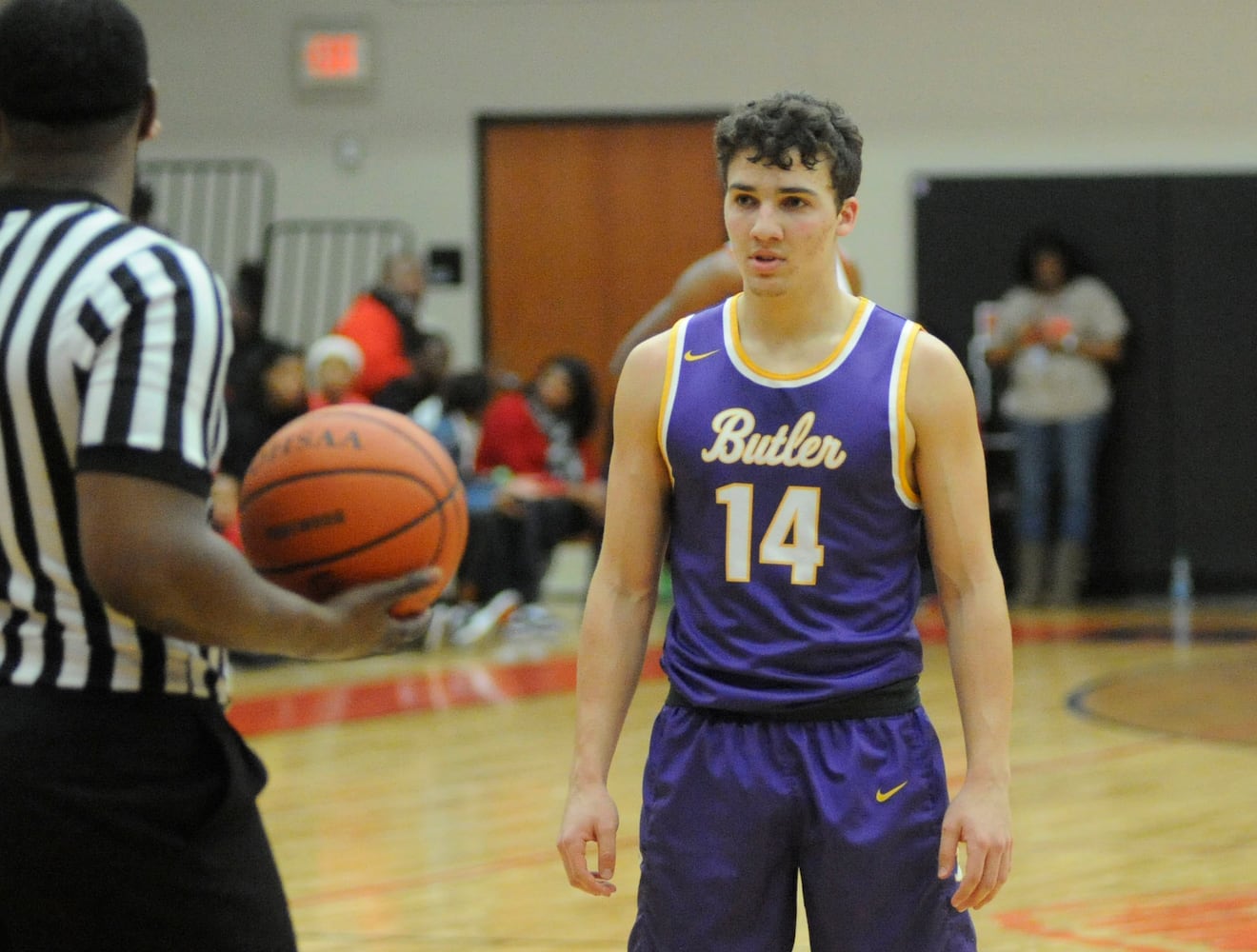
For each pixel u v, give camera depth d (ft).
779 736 22.07
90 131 18.88
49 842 17.47
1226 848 44.73
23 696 17.67
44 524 17.90
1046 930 37.50
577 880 22.65
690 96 114.93
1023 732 62.34
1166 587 111.65
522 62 115.34
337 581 20.56
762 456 22.27
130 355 17.39
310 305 115.14
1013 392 105.29
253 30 114.83
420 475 21.09
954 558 22.39
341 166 115.55
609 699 23.31
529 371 117.19
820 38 113.39
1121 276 111.45
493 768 57.77
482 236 116.26
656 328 33.45
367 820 50.14
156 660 18.16
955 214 111.96
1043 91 112.27
